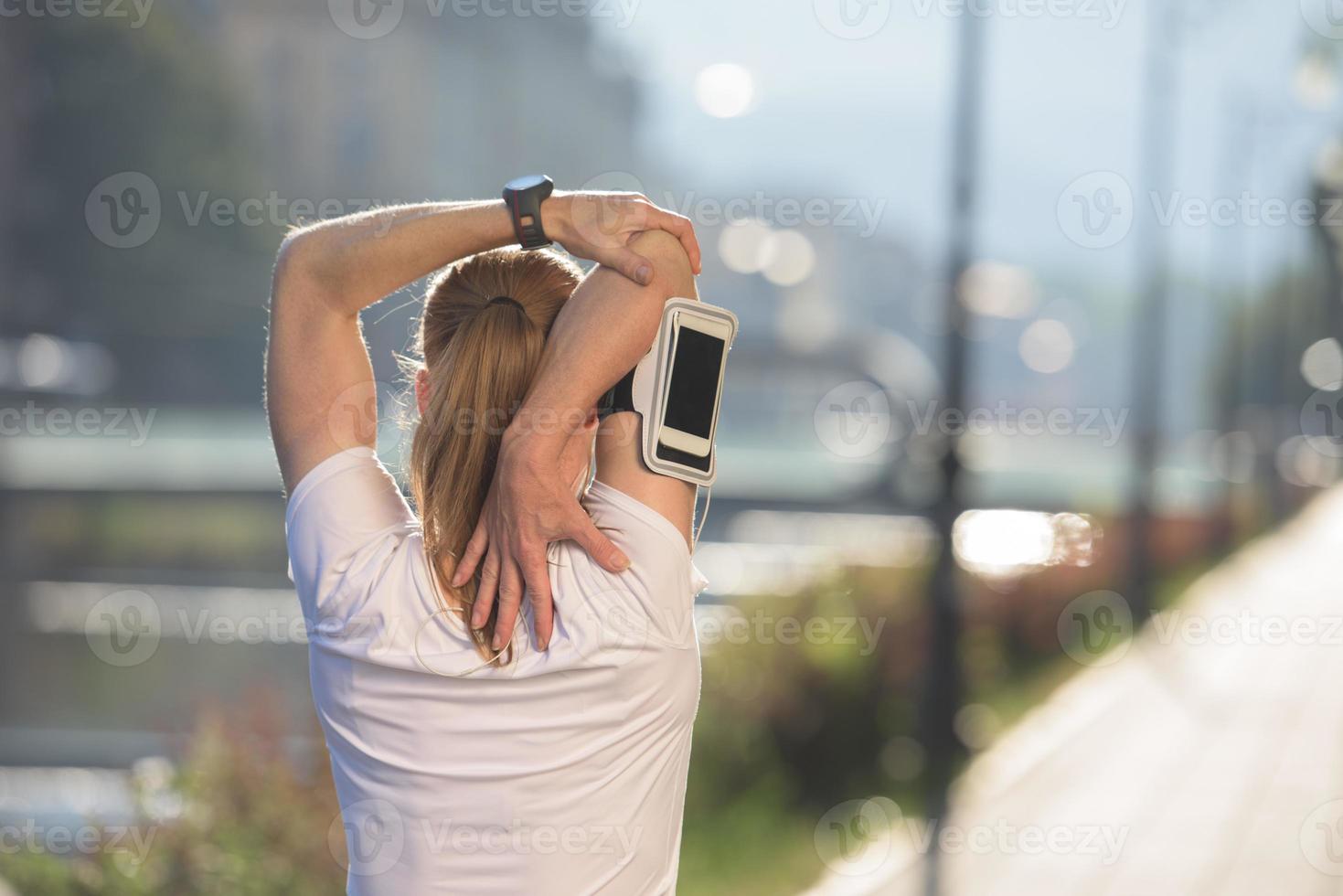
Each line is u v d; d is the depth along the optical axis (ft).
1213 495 277.23
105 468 263.29
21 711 96.78
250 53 604.90
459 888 17.42
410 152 654.94
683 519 17.78
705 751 79.10
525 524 16.74
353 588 17.51
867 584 100.17
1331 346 382.01
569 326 16.89
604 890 17.42
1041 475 307.17
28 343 410.93
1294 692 117.80
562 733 17.13
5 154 529.45
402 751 17.44
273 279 18.42
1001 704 113.09
